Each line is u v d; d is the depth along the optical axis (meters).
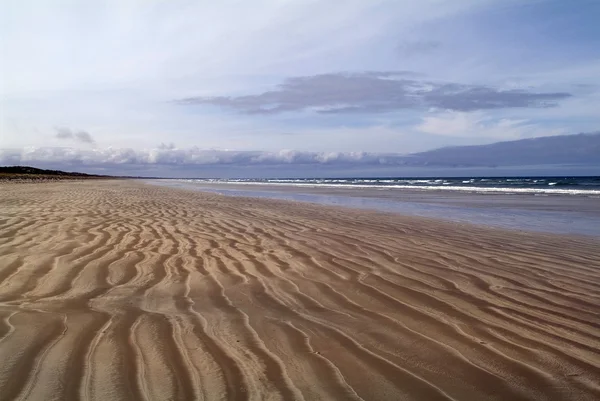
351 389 2.41
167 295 4.19
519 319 3.62
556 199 20.39
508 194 25.17
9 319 3.32
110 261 5.53
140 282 4.64
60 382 2.37
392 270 5.41
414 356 2.86
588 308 3.95
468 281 4.90
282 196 23.17
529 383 2.52
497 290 4.54
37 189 24.48
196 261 5.76
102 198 17.31
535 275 5.22
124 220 9.76
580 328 3.43
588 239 8.17
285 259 6.01
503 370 2.67
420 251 6.73
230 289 4.47
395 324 3.48
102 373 2.49
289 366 2.68
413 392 2.39
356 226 9.80
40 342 2.90
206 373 2.55
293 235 8.26
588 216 12.63
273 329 3.33
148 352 2.81
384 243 7.45
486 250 6.89
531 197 22.16
